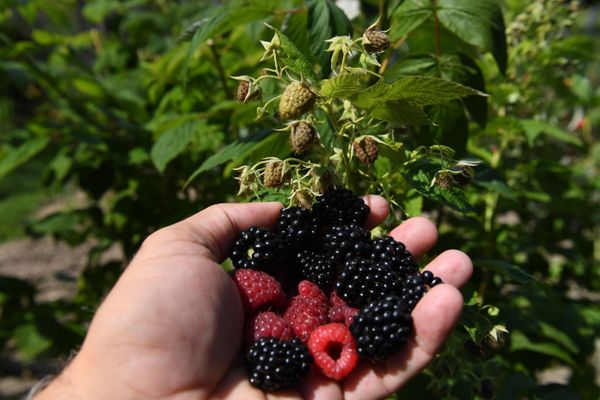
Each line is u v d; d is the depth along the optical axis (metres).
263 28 0.32
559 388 0.30
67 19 0.54
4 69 0.41
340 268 0.22
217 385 0.21
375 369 0.20
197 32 0.26
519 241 0.38
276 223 0.24
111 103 0.43
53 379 0.22
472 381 0.26
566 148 0.52
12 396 0.60
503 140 0.35
